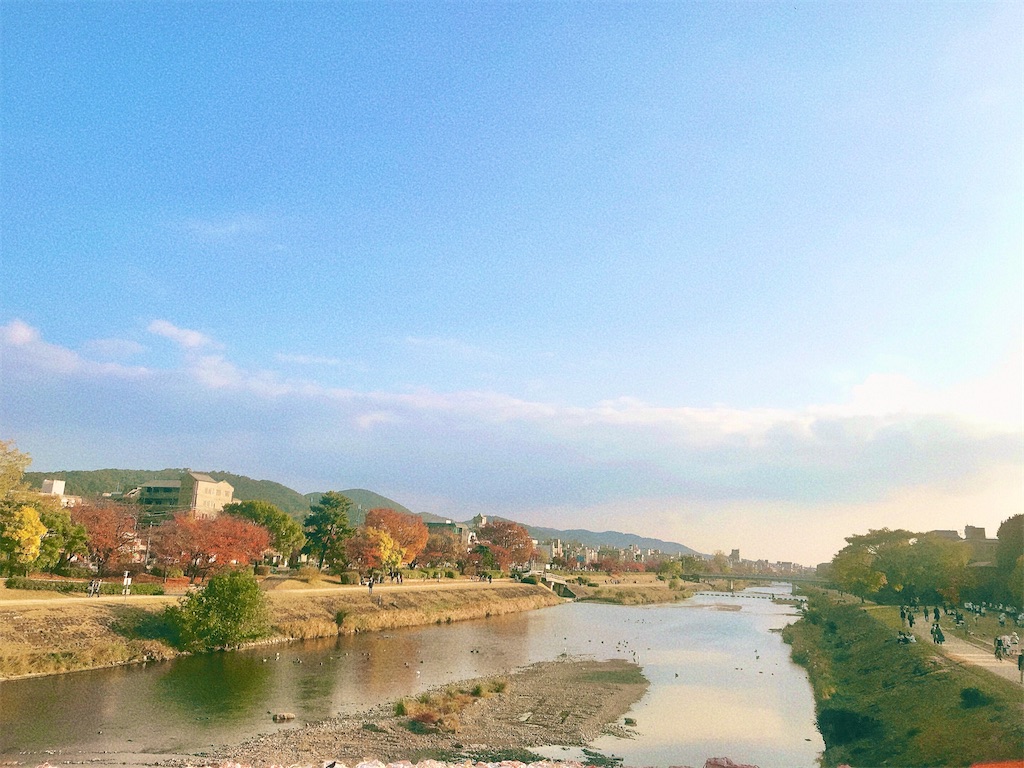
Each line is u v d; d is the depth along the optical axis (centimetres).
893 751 4278
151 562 12344
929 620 10188
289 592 10356
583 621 13725
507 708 5938
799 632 11944
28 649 5925
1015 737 3669
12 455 7669
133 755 4128
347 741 4716
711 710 6188
